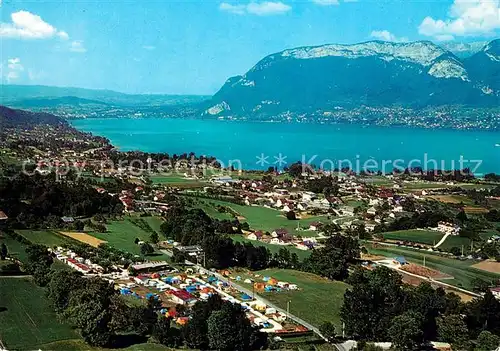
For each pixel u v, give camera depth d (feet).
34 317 426.51
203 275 579.89
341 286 555.69
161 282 542.16
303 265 619.67
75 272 507.30
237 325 394.11
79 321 385.70
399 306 436.76
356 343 415.64
